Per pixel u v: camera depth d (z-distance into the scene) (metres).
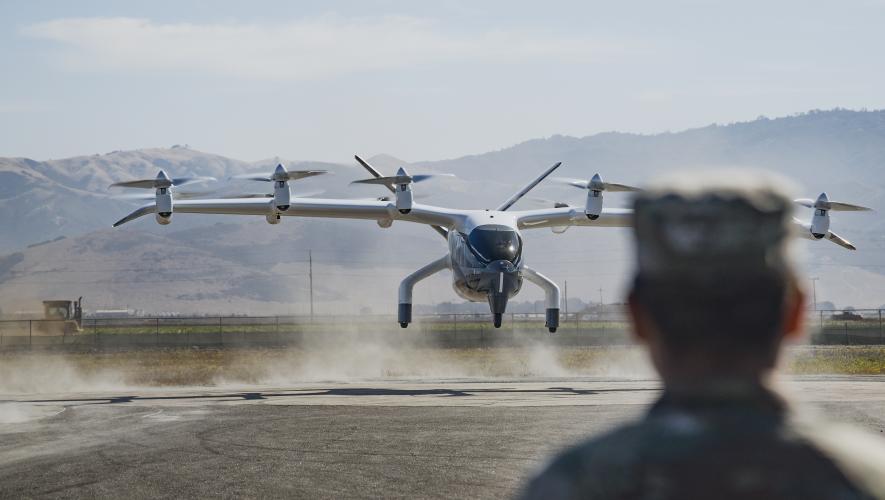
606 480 3.03
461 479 21.20
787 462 2.92
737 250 3.05
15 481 21.61
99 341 120.44
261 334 126.06
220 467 23.30
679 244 3.07
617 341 112.38
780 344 3.14
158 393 51.41
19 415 37.34
